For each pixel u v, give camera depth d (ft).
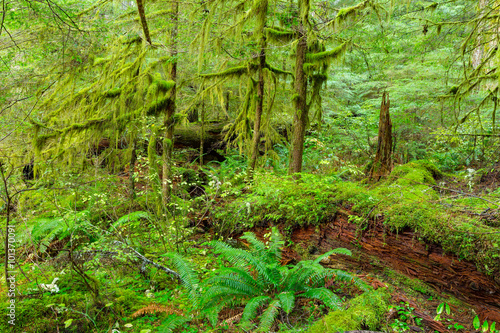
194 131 26.35
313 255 13.17
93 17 16.80
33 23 14.88
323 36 16.48
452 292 9.52
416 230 10.12
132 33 16.49
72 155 16.76
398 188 13.65
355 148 23.50
